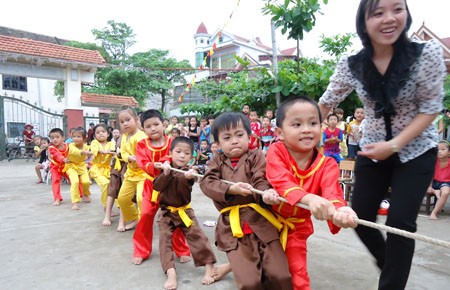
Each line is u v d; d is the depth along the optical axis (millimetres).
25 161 12586
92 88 20750
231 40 25344
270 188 2084
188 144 2945
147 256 3139
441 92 1878
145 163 3197
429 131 2020
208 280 2652
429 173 1975
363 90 2115
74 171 5410
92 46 21594
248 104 6535
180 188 2832
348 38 7344
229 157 2322
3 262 3090
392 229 1414
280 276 1896
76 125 13539
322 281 2652
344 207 1658
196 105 10242
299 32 4938
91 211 5059
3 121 12594
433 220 4566
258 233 2043
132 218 4027
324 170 2016
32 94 19969
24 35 20812
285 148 2082
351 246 3414
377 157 1926
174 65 22016
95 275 2818
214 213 4777
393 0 1818
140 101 21406
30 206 5406
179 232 3086
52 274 2838
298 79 5344
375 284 2594
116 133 7824
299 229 2115
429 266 2916
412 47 1872
